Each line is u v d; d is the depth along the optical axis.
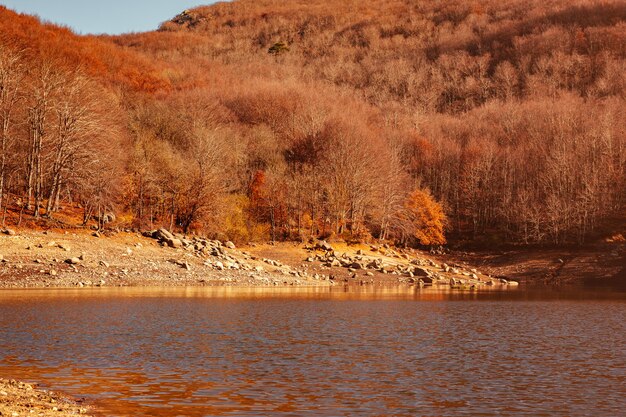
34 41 117.44
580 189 107.81
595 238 96.88
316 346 27.27
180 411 17.11
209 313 36.91
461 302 48.44
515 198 109.75
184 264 58.41
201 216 72.44
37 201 60.34
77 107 64.75
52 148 64.19
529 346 28.16
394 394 19.45
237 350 25.95
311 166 91.31
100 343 26.53
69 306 37.22
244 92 139.38
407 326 33.97
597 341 29.66
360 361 24.28
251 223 78.31
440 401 18.73
